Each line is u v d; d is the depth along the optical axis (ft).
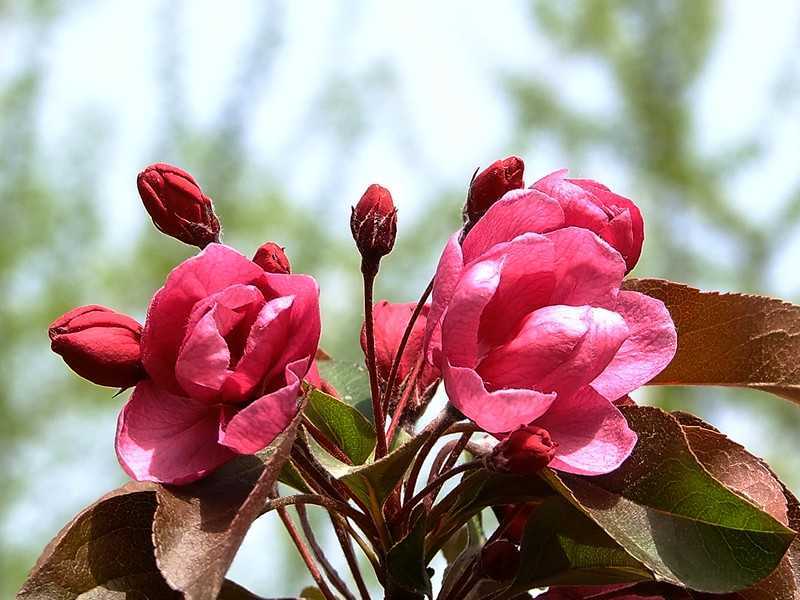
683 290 1.32
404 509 1.22
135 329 1.22
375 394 1.22
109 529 1.20
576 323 1.17
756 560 1.17
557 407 1.19
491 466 1.17
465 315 1.16
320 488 1.27
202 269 1.18
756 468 1.24
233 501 1.18
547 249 1.18
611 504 1.20
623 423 1.18
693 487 1.18
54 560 1.18
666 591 1.25
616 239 1.22
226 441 1.16
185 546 1.15
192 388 1.17
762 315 1.31
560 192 1.22
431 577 1.26
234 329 1.20
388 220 1.23
